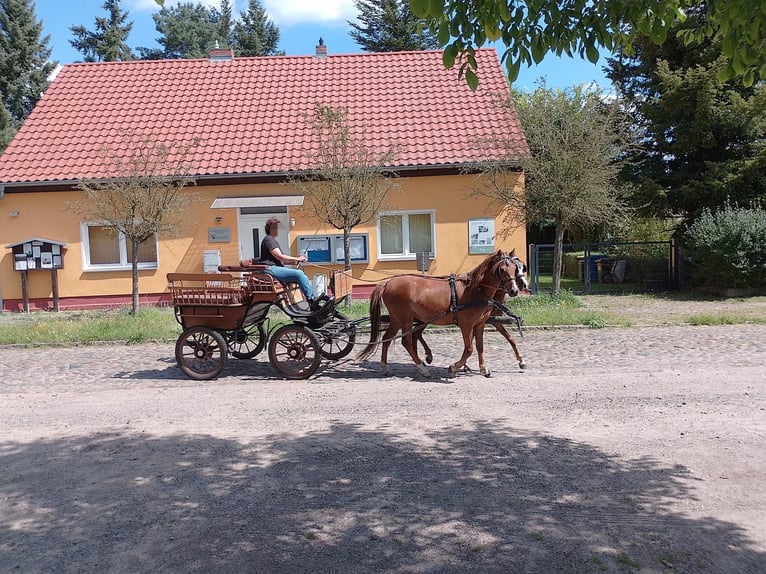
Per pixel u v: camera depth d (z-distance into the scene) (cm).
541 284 1966
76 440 688
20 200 1755
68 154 1800
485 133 1777
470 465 594
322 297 974
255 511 506
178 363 981
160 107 1978
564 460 602
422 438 673
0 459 635
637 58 2334
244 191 1759
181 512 507
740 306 1609
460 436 677
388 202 1767
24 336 1321
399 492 536
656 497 519
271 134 1866
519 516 489
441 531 468
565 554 432
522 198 1619
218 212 1767
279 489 547
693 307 1616
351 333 1013
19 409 825
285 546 450
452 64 468
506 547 443
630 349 1134
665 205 2125
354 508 508
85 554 445
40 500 535
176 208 1588
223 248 1773
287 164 1748
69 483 570
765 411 744
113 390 923
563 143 1535
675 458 604
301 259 981
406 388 894
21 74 4138
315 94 2025
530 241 2948
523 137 1666
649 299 1791
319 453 633
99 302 1786
